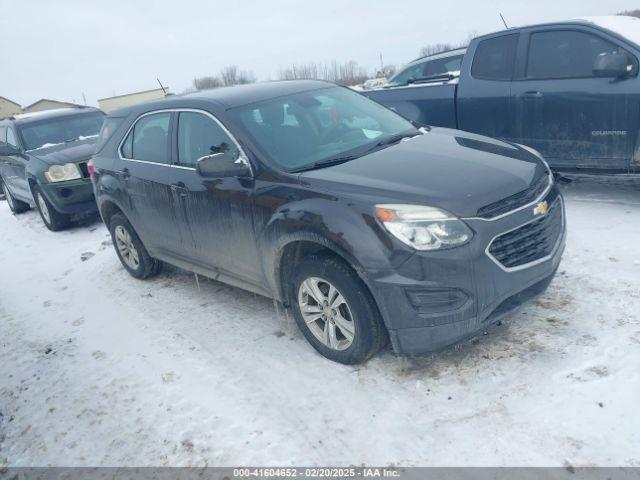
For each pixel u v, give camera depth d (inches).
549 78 223.6
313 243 136.7
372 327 127.4
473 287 117.1
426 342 121.6
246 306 182.7
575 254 178.5
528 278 125.0
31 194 342.3
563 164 227.0
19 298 234.5
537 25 228.7
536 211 126.8
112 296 214.7
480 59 246.5
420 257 116.1
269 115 162.9
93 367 163.3
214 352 157.4
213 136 163.0
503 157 142.6
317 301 137.7
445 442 109.5
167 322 182.1
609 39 208.4
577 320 141.2
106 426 134.7
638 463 97.3
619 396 112.6
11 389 160.9
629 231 189.8
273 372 142.1
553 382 119.9
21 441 136.4
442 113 261.7
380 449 110.7
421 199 119.5
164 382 147.4
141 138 196.7
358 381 131.8
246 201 148.0
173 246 190.5
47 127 366.6
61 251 293.4
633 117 202.8
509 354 131.9
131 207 201.9
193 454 119.0
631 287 152.6
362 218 121.9
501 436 108.3
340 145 157.5
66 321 200.5
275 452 114.7
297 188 136.7
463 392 122.0
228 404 132.8
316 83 191.9
